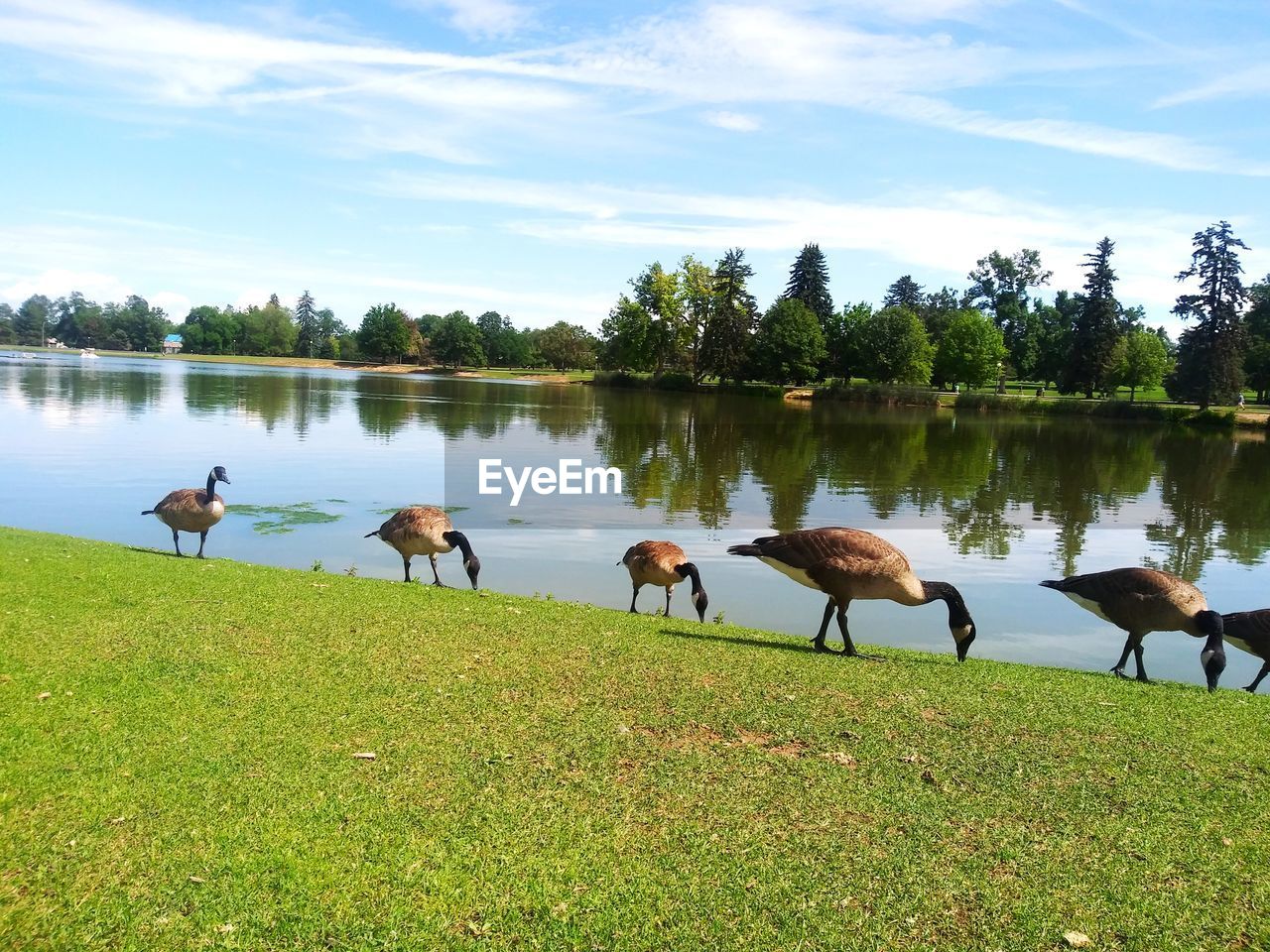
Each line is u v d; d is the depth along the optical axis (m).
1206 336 77.25
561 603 13.37
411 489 29.72
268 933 4.59
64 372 94.31
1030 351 120.69
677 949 4.61
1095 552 24.05
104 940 4.46
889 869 5.39
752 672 9.36
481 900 4.93
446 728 7.25
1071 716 8.41
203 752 6.52
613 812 5.94
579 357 161.75
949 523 28.20
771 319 106.31
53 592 10.71
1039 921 4.93
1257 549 25.20
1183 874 5.46
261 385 91.00
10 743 6.43
